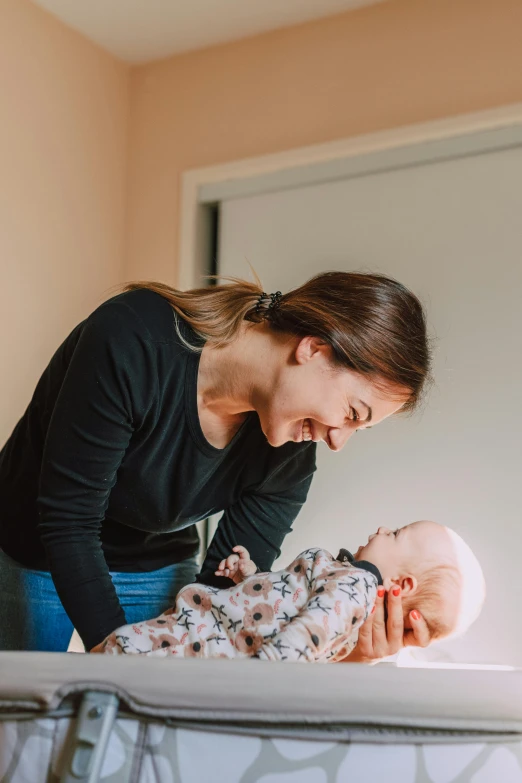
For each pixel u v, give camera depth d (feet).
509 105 6.32
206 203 7.64
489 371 6.20
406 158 6.70
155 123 8.01
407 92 6.80
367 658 4.39
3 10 6.86
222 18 7.34
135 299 3.66
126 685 2.53
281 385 3.55
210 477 4.19
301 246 7.07
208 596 3.93
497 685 2.64
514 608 5.85
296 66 7.34
